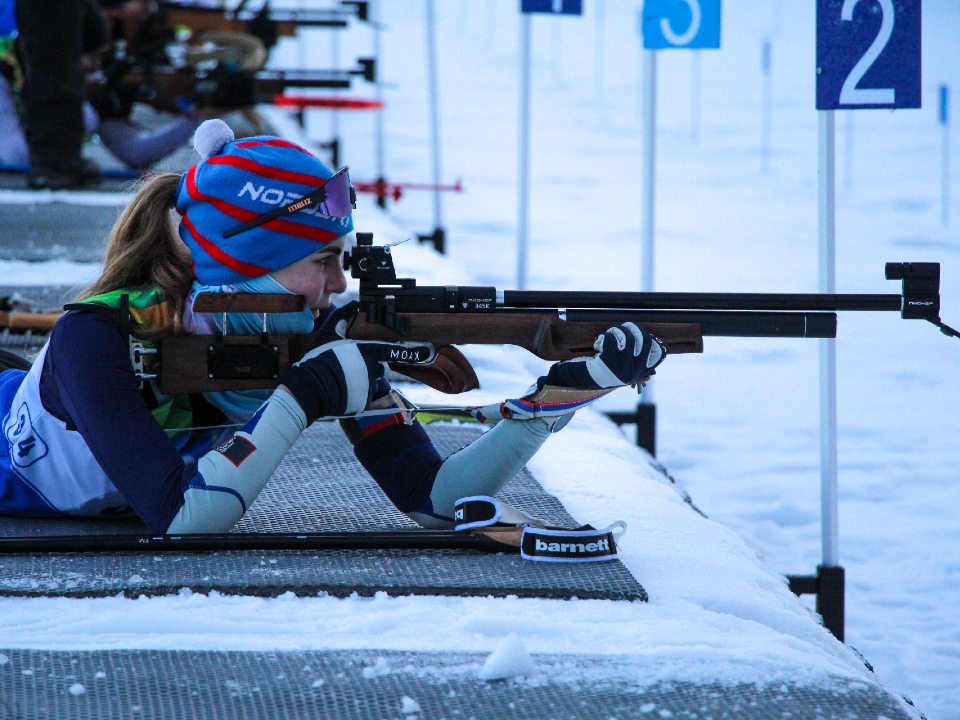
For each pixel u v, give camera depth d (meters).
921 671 12.23
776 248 38.69
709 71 92.38
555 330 8.07
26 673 6.46
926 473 19.27
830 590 11.88
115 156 29.27
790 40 105.94
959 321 27.61
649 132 16.03
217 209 8.14
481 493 8.66
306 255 8.29
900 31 11.42
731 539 10.14
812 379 25.98
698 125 70.69
